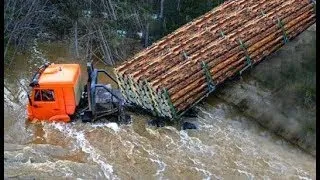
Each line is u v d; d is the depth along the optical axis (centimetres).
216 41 1734
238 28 1786
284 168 1509
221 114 1759
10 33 1973
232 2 1886
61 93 1591
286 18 1856
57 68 1634
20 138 1603
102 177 1455
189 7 2053
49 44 2116
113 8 2002
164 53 1688
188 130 1664
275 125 1683
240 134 1661
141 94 1652
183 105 1627
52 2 2080
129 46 2062
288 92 1766
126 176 1465
